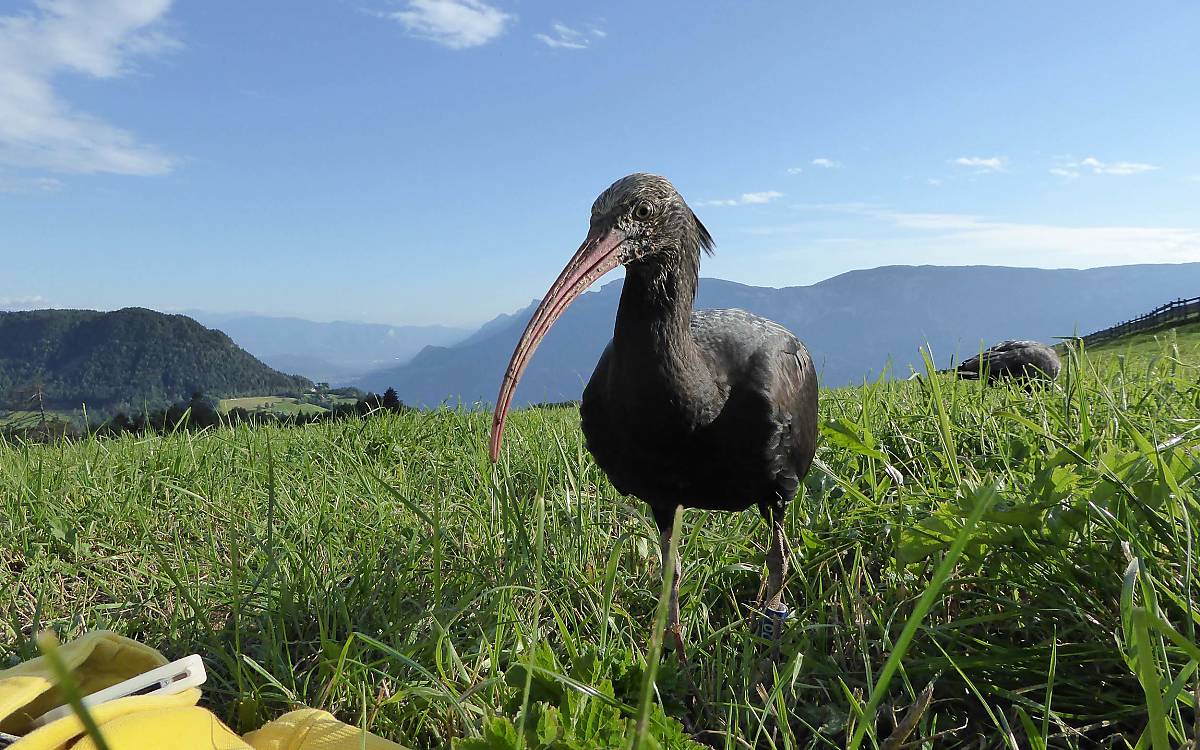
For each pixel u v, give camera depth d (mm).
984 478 694
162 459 1036
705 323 684
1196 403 836
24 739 373
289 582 640
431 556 701
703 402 604
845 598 604
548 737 395
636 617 650
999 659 500
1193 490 552
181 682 447
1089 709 476
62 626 626
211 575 697
